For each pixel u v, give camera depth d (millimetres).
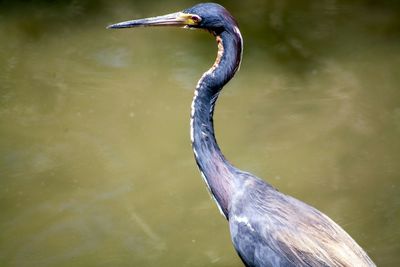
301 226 8578
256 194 8883
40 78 14125
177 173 12195
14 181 11883
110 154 12516
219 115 13438
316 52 14984
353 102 13766
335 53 14984
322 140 12906
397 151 12672
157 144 12758
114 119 13250
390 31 15547
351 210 11492
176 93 13758
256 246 8703
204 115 9094
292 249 8477
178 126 13117
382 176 12172
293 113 13484
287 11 16141
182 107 13461
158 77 14148
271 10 16125
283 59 14766
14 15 15758
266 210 8742
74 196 11680
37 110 13414
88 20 15609
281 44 15133
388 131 13102
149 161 12406
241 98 13828
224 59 9016
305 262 8414
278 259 8539
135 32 15398
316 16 16000
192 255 10734
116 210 11461
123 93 13805
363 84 14172
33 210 11375
